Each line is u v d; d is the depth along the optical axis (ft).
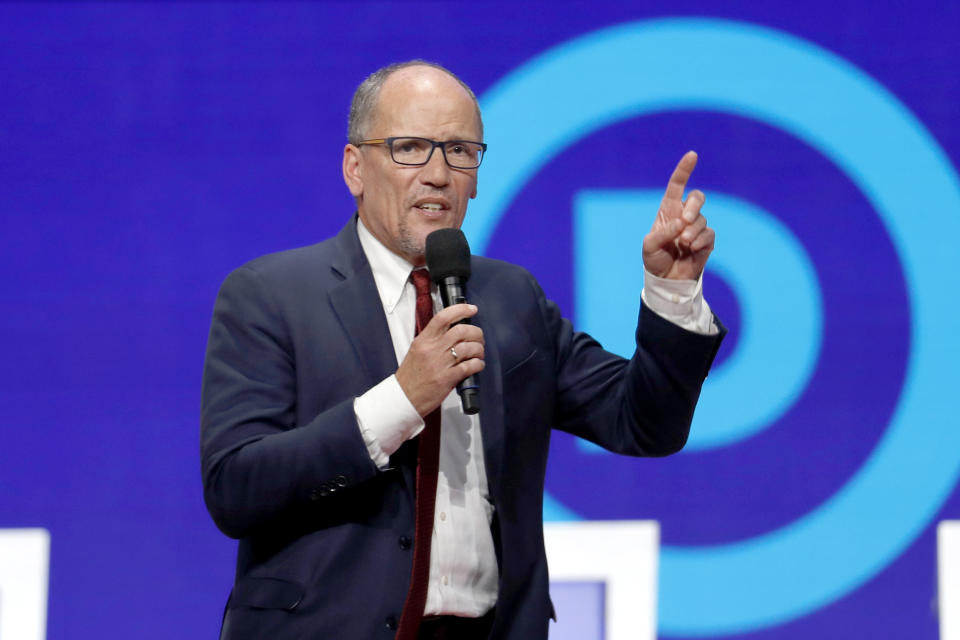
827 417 37.01
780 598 36.40
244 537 21.18
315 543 20.18
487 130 37.81
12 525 35.99
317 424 19.61
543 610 21.44
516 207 37.65
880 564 36.50
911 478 36.76
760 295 37.42
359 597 19.88
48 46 37.52
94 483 36.27
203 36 37.81
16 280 36.81
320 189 37.55
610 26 38.22
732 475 36.83
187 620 35.94
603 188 37.73
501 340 22.12
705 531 36.60
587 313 37.35
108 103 37.47
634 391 22.15
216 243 37.27
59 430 36.42
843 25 38.17
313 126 37.73
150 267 37.06
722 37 38.17
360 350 20.97
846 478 36.81
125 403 36.58
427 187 21.54
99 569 35.96
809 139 37.88
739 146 37.86
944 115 37.91
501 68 38.06
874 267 37.47
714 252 37.52
